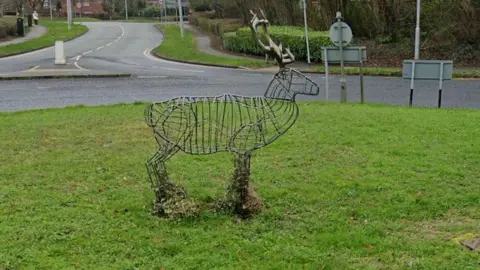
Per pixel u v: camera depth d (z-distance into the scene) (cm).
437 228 538
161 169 571
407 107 1313
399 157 791
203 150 578
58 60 2552
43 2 8338
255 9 3691
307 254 475
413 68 1376
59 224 541
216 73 2308
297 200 614
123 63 2698
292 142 879
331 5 3072
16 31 4128
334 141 888
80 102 1520
